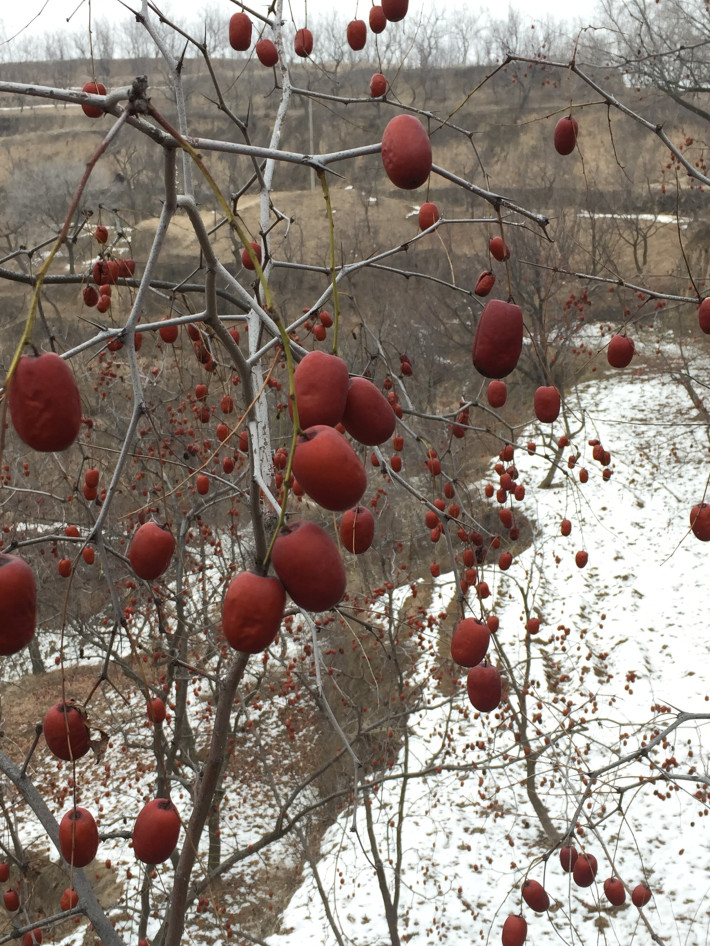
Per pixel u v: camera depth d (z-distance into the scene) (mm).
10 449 8273
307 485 1339
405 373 3928
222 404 3617
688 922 8336
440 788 10680
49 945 8828
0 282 16422
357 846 10016
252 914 9359
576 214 18359
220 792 8758
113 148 17875
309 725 10125
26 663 12836
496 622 3100
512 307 1870
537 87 26594
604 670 12320
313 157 1548
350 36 3188
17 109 30672
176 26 2840
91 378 7062
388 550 8250
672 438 17156
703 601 13531
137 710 10289
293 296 12664
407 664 9633
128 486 6648
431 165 1604
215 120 23000
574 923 8766
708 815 9633
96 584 7949
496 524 13016
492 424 14352
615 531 15203
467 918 8969
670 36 16094
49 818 3064
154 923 8945
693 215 21000
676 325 19703
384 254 2891
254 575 1395
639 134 23891
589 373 20375
